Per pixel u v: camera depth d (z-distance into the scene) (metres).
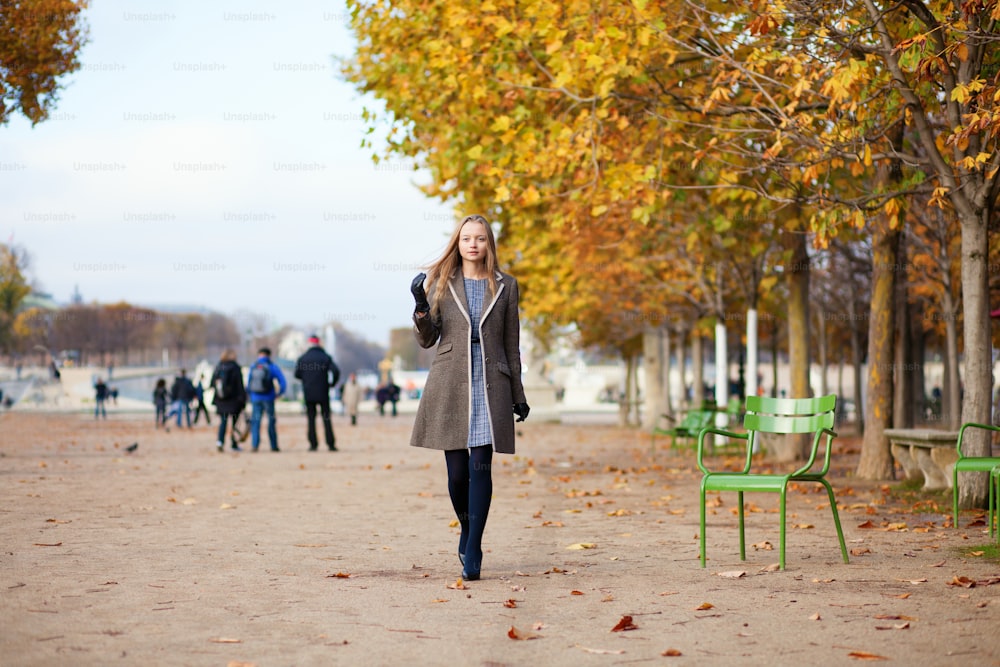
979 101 10.38
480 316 7.45
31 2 17.55
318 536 9.93
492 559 8.55
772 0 11.41
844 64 11.44
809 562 8.32
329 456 23.31
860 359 39.78
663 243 25.70
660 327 37.22
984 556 8.57
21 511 11.70
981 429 12.20
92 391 80.00
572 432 38.91
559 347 48.34
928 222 26.11
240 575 7.63
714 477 8.22
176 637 5.59
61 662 5.00
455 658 5.20
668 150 15.13
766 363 74.50
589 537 9.97
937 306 33.00
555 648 5.41
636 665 5.07
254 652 5.29
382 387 56.81
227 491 14.61
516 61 15.67
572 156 14.50
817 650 5.34
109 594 6.80
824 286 39.16
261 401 25.09
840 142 11.73
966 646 5.40
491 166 15.85
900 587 7.12
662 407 38.19
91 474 17.34
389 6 17.09
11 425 42.62
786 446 21.52
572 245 23.80
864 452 16.92
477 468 7.36
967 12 10.22
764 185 16.25
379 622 6.03
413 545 9.34
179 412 40.31
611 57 13.41
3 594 6.72
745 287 23.94
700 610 6.38
